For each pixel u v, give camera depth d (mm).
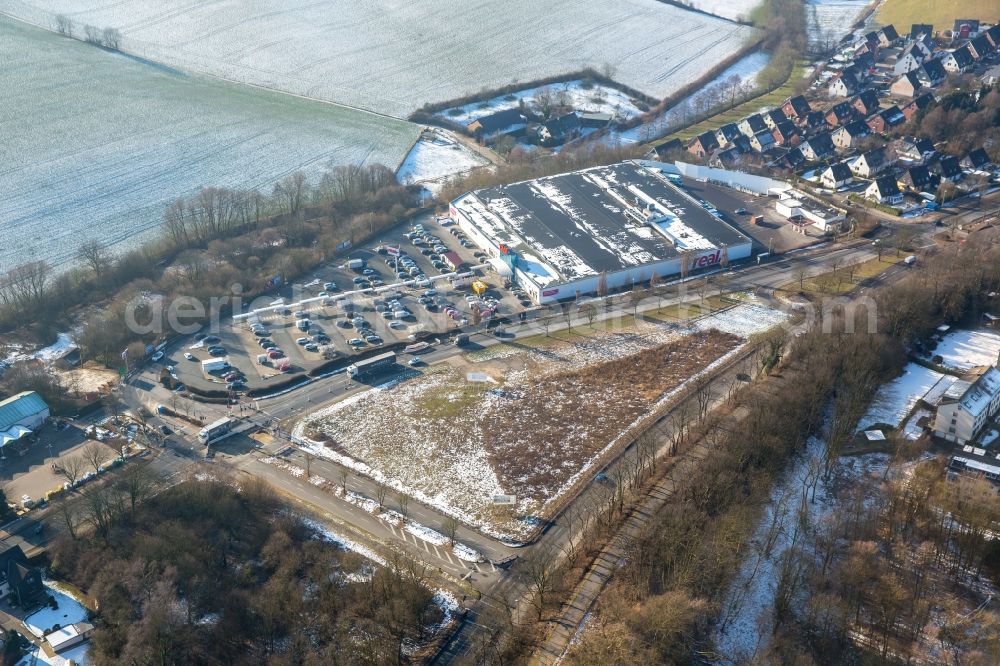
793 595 178500
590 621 174000
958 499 199500
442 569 188875
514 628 173125
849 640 171750
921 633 172875
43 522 198750
